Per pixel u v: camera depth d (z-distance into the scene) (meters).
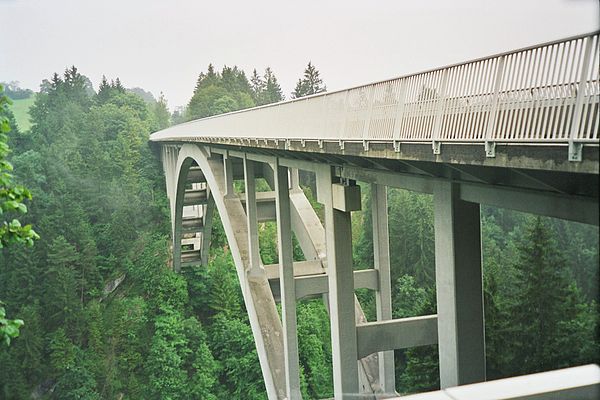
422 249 34.88
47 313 24.48
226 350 34.94
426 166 7.99
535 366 16.39
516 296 17.50
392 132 8.38
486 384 3.55
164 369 29.27
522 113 6.17
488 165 6.03
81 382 23.75
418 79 7.65
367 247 38.94
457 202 7.91
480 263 8.05
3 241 6.09
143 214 33.31
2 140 6.34
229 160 20.38
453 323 8.04
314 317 36.44
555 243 17.27
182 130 26.02
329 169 11.96
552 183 5.89
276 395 16.25
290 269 15.91
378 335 12.02
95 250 27.98
